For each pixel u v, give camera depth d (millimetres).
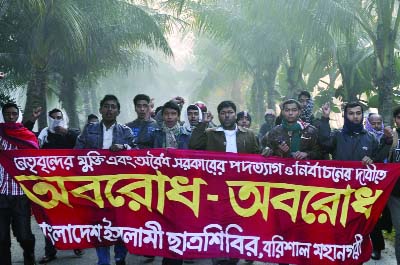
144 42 16469
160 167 5133
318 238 4996
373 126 7473
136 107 6238
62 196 5125
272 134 5320
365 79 13859
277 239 5020
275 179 5062
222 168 5102
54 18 11078
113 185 5145
